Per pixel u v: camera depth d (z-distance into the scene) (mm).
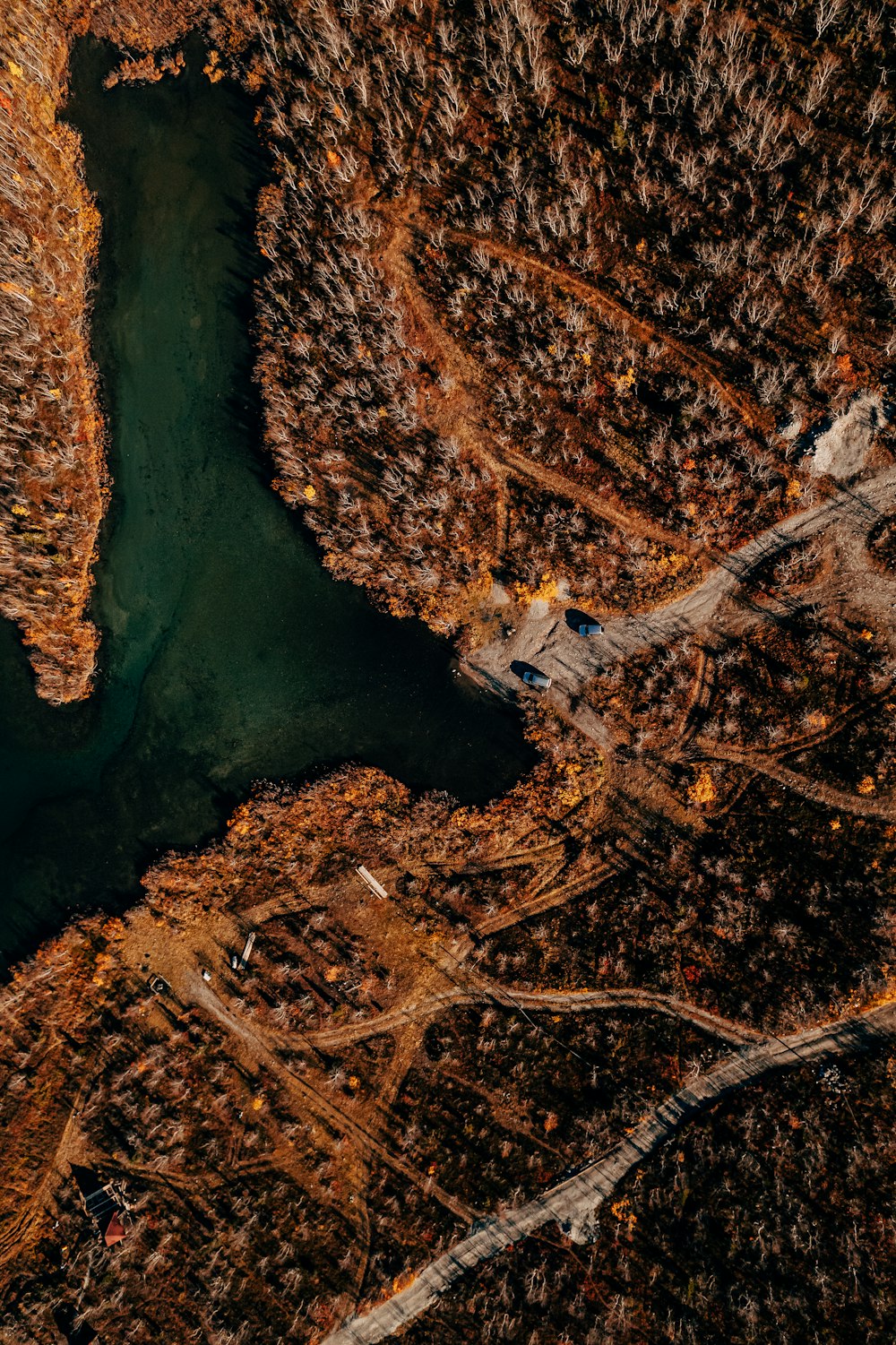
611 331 48656
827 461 47344
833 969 46031
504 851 50656
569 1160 46562
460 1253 46500
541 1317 44750
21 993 51594
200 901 52125
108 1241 47281
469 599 51688
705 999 47344
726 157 46312
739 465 48219
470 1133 47719
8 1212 48469
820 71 44688
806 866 47375
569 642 50750
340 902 51250
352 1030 49875
